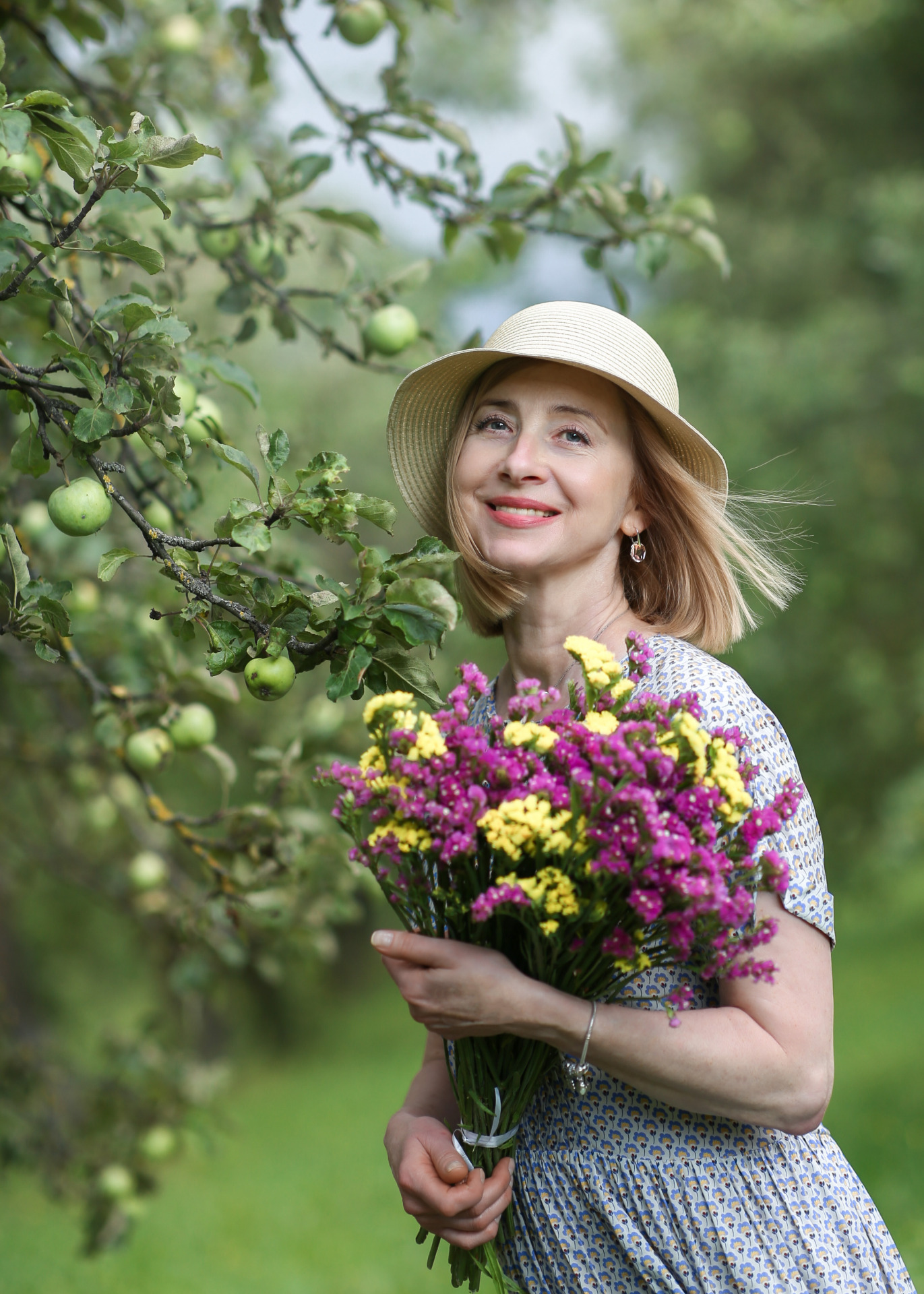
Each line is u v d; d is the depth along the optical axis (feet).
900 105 31.55
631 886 4.78
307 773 9.41
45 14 9.39
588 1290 5.57
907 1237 15.34
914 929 54.70
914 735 29.14
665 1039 5.02
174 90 10.84
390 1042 53.98
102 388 5.34
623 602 6.46
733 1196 5.38
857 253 31.40
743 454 27.68
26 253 6.75
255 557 8.71
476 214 9.39
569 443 6.13
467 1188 5.47
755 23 30.86
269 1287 20.04
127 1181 12.82
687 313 30.30
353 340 29.86
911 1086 25.66
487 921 5.23
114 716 8.53
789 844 5.29
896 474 28.94
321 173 8.93
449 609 5.11
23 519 10.02
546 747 4.88
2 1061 14.42
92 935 37.19
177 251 8.99
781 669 28.32
